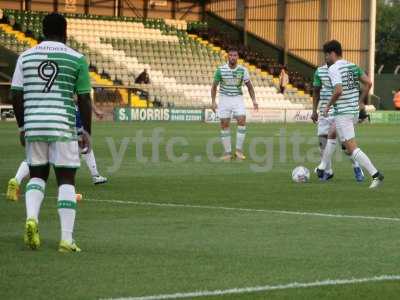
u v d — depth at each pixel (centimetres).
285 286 1961
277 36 13625
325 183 4347
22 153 5959
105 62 12269
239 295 1869
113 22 12900
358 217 3106
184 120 11550
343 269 2162
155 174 4753
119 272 2105
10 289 1919
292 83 13438
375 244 2533
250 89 5956
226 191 3944
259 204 3478
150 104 12106
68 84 2380
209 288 1939
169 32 13275
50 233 2683
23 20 12131
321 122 4581
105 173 4766
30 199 2375
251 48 13762
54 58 2375
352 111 4156
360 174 4431
